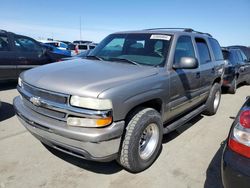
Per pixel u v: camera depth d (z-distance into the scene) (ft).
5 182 9.33
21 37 26.27
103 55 13.43
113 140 8.68
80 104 8.33
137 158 9.78
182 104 13.32
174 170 10.69
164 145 13.14
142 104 10.49
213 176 10.37
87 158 8.73
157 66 11.57
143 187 9.46
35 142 12.66
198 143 13.62
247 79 35.76
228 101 25.11
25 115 9.87
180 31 13.94
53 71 10.39
